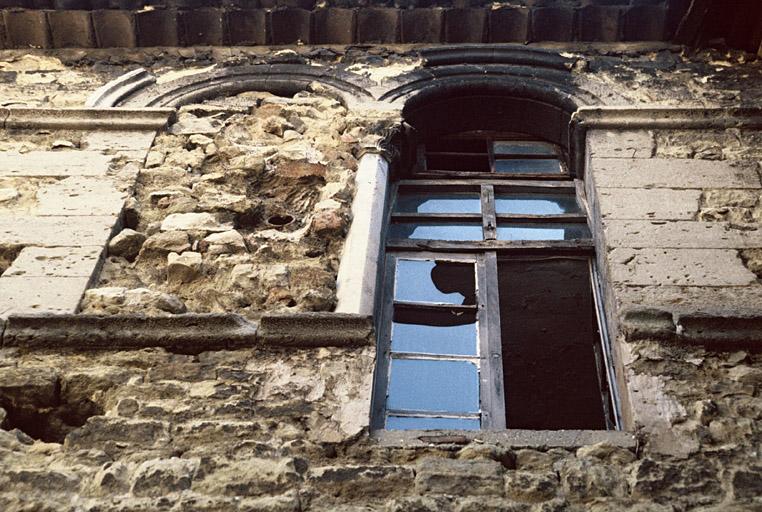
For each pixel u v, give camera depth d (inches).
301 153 260.5
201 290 214.8
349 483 164.2
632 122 271.4
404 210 271.9
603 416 204.8
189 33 325.4
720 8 313.9
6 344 190.5
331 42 326.6
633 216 234.5
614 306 209.2
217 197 243.8
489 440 174.7
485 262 239.6
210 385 183.9
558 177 281.6
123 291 209.2
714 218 233.9
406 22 325.7
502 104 303.4
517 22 323.3
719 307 205.2
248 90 305.6
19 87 302.0
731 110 272.2
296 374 186.5
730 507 159.3
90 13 322.3
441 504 159.6
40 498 159.3
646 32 324.5
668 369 188.2
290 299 209.3
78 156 260.4
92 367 187.5
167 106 291.6
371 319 195.2
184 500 159.3
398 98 295.0
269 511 157.8
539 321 227.1
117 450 170.6
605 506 160.2
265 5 325.4
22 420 181.2
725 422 176.9
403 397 200.8
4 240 224.2
